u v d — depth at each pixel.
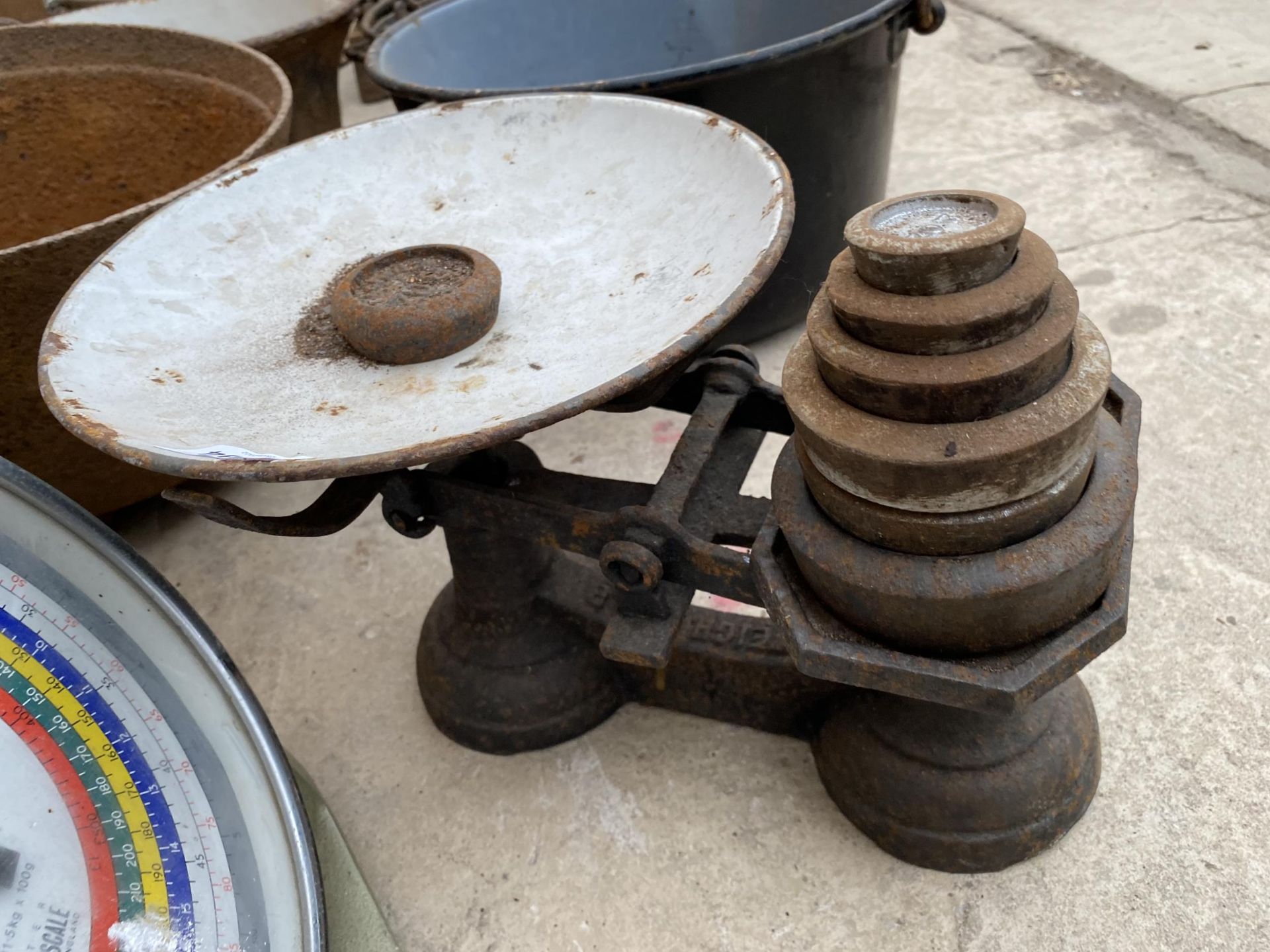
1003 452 0.82
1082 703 1.26
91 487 1.74
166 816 1.01
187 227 1.25
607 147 1.31
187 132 2.12
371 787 1.47
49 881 0.94
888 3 1.86
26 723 0.97
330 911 1.24
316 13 2.67
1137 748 1.35
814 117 1.91
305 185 1.35
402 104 1.90
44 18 2.92
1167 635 1.48
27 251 1.36
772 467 1.96
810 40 1.75
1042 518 0.91
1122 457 0.97
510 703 1.43
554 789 1.42
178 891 0.99
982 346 0.82
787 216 0.98
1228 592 1.53
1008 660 0.96
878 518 0.92
